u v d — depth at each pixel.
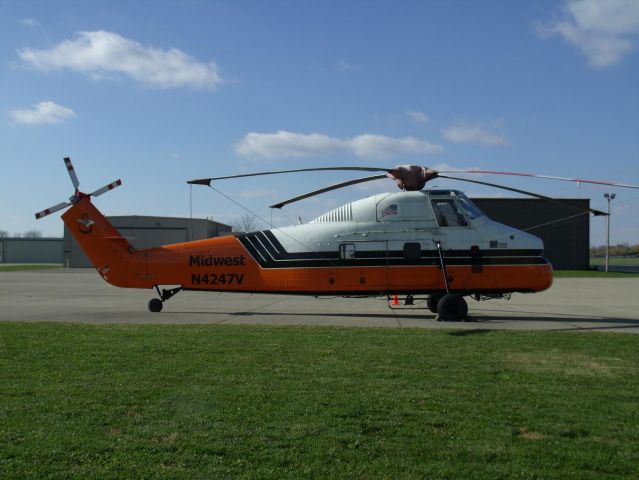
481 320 15.05
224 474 4.52
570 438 5.31
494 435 5.36
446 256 15.59
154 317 15.62
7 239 107.44
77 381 7.24
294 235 16.22
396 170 15.09
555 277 44.97
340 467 4.66
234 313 16.84
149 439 5.23
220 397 6.50
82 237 17.14
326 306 19.44
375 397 6.51
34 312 17.06
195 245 16.83
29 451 4.94
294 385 7.03
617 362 8.44
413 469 4.63
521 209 58.97
